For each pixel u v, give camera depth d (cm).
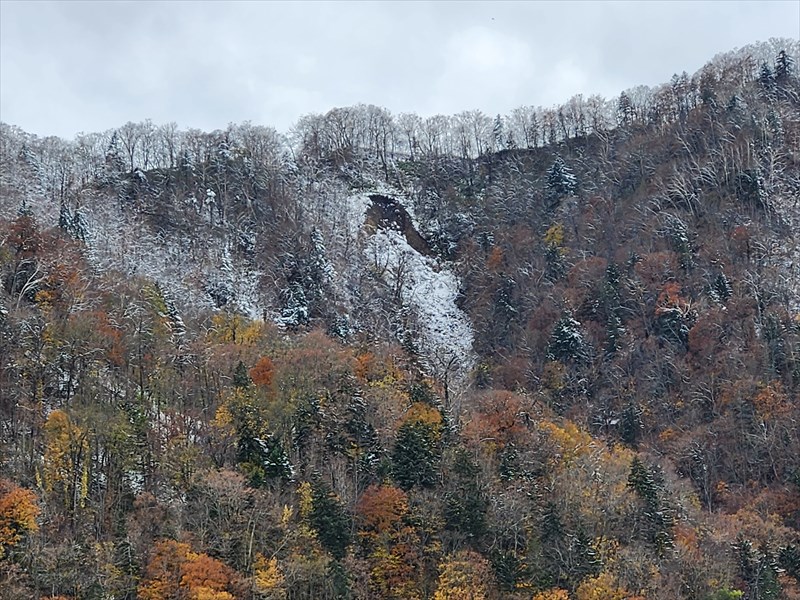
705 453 10194
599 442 10006
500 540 7588
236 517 6988
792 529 8925
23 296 8931
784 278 12212
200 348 9225
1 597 5875
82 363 8156
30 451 7294
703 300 12112
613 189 15425
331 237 14975
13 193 12912
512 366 12444
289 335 11375
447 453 8312
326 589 6794
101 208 13788
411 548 7275
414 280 15025
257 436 7875
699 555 7669
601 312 12731
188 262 13088
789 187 13875
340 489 7738
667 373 11538
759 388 10656
